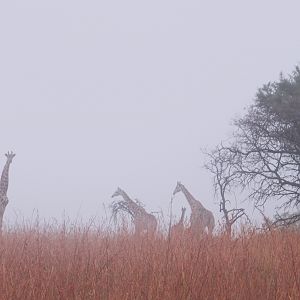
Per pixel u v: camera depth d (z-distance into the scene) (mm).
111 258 21297
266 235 26828
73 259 21562
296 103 73562
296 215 62969
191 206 63406
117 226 30297
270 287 19344
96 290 18016
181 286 17781
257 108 77812
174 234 26844
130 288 18016
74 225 28609
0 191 58156
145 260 21141
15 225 32500
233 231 26969
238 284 18688
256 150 75250
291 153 75188
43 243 26078
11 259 21391
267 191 72062
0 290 17328
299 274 19781
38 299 17250
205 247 23047
